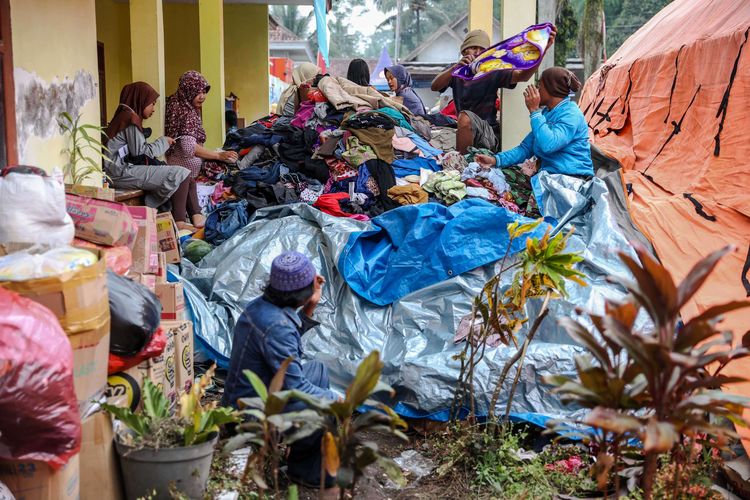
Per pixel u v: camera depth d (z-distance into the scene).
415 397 4.75
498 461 4.10
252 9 14.71
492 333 4.77
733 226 5.50
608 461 2.91
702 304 4.93
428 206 5.80
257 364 3.88
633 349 2.62
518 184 7.06
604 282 5.21
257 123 9.02
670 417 2.68
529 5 8.13
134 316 3.56
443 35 43.44
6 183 3.61
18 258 3.14
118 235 4.29
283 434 3.47
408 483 4.12
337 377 5.19
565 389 2.83
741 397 2.72
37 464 2.88
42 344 2.81
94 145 6.00
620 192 5.98
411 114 8.55
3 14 4.33
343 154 7.22
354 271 5.61
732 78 6.32
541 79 6.89
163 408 3.48
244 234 6.23
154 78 8.39
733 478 3.93
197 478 3.26
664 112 7.58
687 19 8.05
